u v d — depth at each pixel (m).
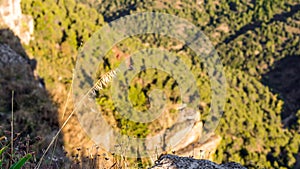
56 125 10.86
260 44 113.12
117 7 108.62
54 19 28.41
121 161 3.27
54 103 12.91
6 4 20.69
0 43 15.77
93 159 3.52
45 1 30.20
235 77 72.12
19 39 20.27
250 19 127.62
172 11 119.56
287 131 67.25
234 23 126.31
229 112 54.69
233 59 107.69
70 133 10.70
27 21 23.62
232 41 114.38
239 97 64.38
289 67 102.81
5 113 10.01
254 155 49.69
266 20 126.44
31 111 10.84
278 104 75.81
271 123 68.06
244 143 52.16
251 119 58.69
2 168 2.39
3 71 13.02
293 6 129.75
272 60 105.88
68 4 40.47
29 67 15.26
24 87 12.51
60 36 27.30
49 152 4.48
